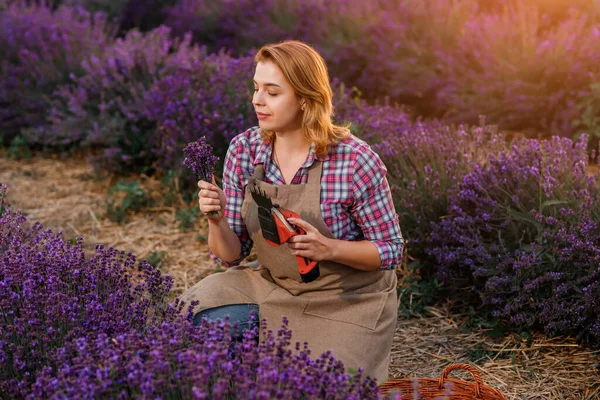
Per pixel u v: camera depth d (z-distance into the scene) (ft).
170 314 6.95
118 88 19.75
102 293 7.46
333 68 22.98
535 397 8.89
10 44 22.89
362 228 7.79
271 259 7.73
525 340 10.09
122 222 15.52
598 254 9.50
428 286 11.48
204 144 7.29
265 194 6.92
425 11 22.62
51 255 7.76
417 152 12.96
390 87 22.20
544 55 19.81
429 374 9.53
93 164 18.40
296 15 25.35
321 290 7.79
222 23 26.99
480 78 20.57
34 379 6.33
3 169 19.57
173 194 16.52
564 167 11.41
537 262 10.00
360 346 7.47
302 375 5.57
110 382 5.42
